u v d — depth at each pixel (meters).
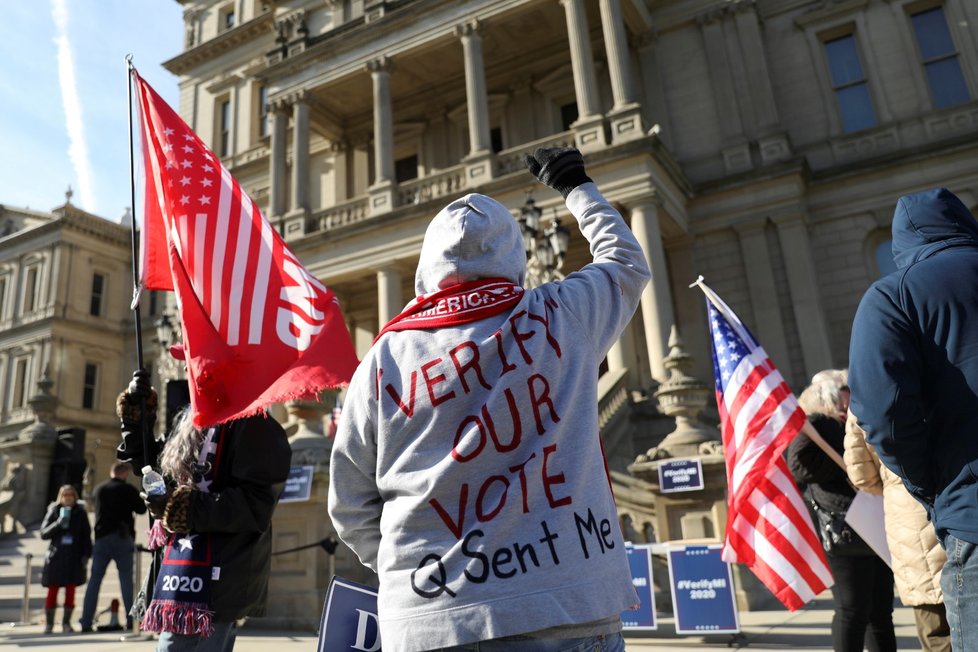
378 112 21.62
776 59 20.89
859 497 3.71
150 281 3.60
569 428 1.54
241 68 31.72
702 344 18.84
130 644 7.10
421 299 1.71
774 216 18.89
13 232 47.31
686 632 5.96
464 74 24.11
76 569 9.02
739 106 20.28
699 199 19.83
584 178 2.04
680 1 21.69
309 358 3.26
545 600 1.36
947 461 2.02
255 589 2.64
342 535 1.65
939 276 2.11
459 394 1.52
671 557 6.19
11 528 16.70
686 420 8.34
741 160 19.75
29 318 43.72
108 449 43.44
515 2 20.08
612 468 13.28
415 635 1.38
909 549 3.21
